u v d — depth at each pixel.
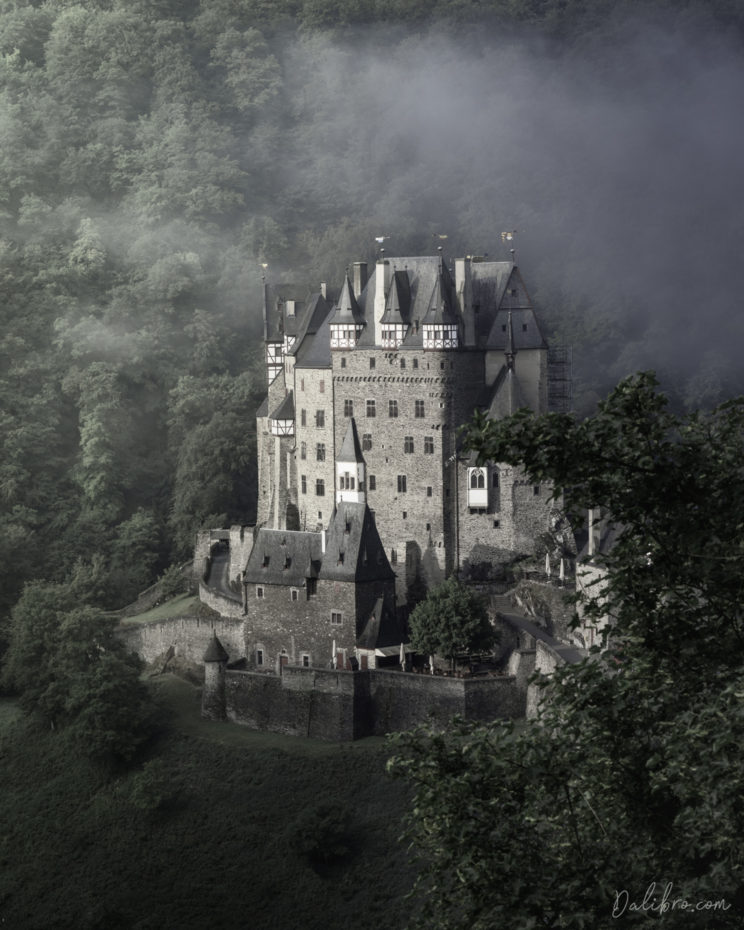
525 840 68.38
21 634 186.50
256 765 164.50
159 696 181.38
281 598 174.75
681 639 68.31
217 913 154.38
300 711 167.75
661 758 64.06
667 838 68.00
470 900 68.06
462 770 69.62
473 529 182.25
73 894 161.50
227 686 174.38
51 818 170.50
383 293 185.50
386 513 186.12
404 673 163.00
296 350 195.75
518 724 157.88
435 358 180.88
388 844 152.88
